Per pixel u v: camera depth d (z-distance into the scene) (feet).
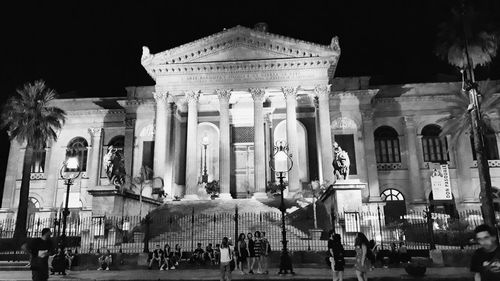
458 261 73.67
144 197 119.24
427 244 88.02
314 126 164.86
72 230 119.65
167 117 149.18
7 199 171.12
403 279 56.85
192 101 145.89
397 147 166.09
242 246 68.23
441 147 164.66
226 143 141.90
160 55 148.25
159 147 141.49
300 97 157.69
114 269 77.36
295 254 77.46
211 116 169.27
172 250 85.25
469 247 87.71
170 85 147.13
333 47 144.56
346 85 165.89
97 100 179.93
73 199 169.07
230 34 148.25
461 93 121.60
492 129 158.40
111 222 95.09
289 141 140.26
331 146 139.44
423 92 167.73
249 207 121.39
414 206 155.74
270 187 142.51
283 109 166.40
